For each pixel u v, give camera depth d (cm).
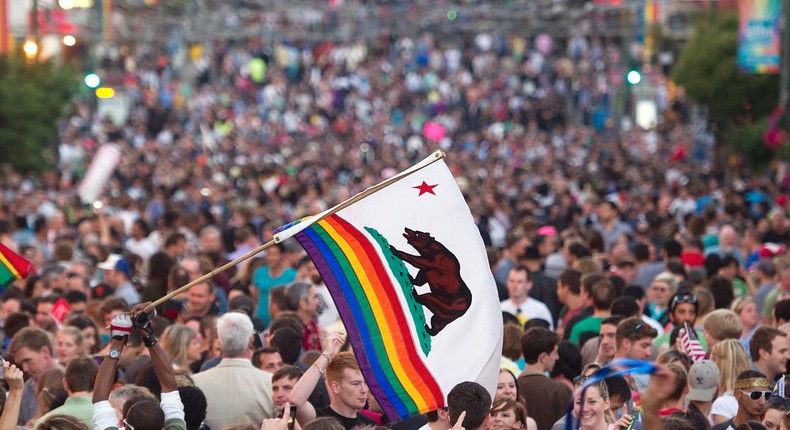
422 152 13162
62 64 9262
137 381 2792
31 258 4647
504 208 7338
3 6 9238
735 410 2711
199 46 18112
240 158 11538
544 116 15838
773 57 8269
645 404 2039
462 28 18925
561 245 5325
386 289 2338
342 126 15475
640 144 12850
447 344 2319
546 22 18500
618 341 2916
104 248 4744
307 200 7619
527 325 3362
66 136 10819
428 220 2362
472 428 2186
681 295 3403
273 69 18050
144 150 11275
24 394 2916
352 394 2519
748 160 9569
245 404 2739
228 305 3766
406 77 17512
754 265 4747
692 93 9750
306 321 3403
